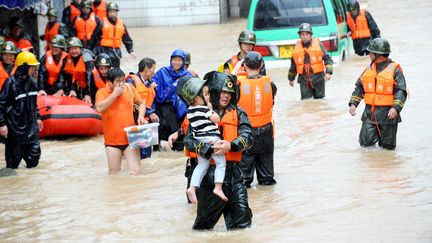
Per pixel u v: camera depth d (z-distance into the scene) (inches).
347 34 1370.6
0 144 843.4
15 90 690.8
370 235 443.8
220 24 1968.5
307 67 952.3
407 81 1046.4
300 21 1180.5
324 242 435.2
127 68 1325.0
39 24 1343.5
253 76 580.4
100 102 651.5
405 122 805.2
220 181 448.8
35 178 665.6
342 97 973.8
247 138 454.0
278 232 458.9
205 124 447.8
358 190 554.9
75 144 828.0
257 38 1185.4
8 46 691.4
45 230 497.7
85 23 1185.4
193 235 462.3
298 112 888.9
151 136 656.4
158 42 1662.2
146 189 601.6
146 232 478.0
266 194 561.0
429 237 434.0
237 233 459.5
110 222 506.0
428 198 523.2
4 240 480.1
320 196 545.0
